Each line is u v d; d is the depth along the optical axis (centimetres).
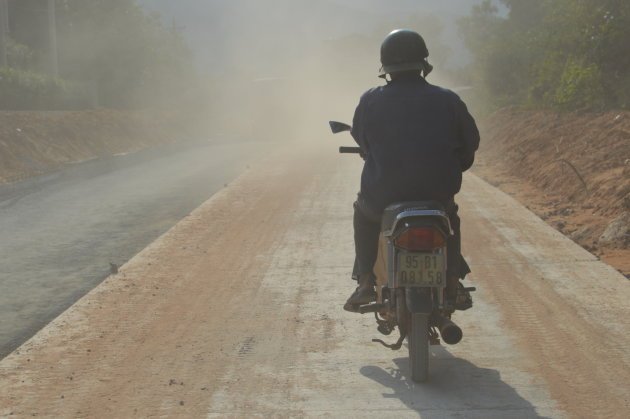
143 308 639
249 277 734
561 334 541
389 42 457
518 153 1727
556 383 454
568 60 2159
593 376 462
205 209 1146
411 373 457
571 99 1933
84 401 447
